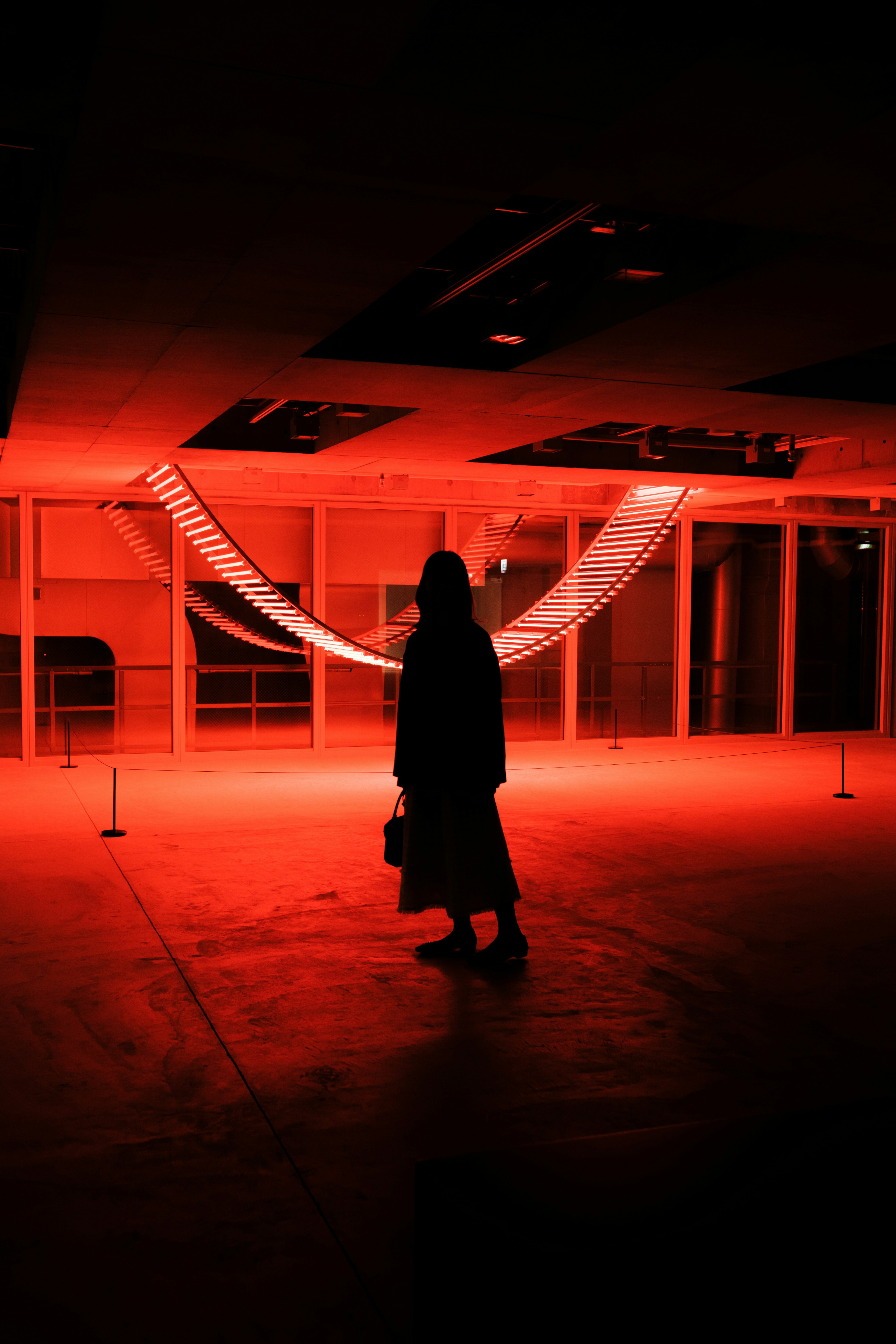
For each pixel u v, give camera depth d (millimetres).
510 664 12609
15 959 4789
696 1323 1547
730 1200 1657
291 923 5391
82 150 3037
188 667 11539
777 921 5547
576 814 8531
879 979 4664
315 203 3438
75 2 2611
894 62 2535
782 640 13727
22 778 10117
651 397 6676
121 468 9438
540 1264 1518
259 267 4059
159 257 3947
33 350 5324
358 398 6676
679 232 4516
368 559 11961
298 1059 3748
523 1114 3326
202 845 7188
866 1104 1958
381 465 9719
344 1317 2326
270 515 11562
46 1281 2436
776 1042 3939
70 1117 3281
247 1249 2576
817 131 2943
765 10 2338
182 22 2352
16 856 6812
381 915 5547
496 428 7766
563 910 5734
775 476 10266
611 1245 1544
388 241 3789
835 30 2424
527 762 11766
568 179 3295
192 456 9047
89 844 7195
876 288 4383
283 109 2797
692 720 13398
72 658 11125
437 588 4547
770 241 4043
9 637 10922
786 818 8453
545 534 12656
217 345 5219
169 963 4762
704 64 2551
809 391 6719
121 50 2482
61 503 11000
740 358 5637
